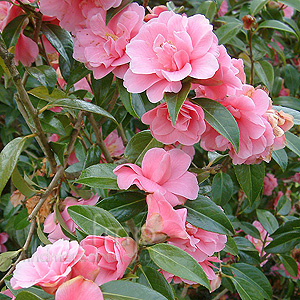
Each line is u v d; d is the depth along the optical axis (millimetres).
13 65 492
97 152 690
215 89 511
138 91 482
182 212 475
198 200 536
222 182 788
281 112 552
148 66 478
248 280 728
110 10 540
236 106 511
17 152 525
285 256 847
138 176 491
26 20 596
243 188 620
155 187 484
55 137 836
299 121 621
